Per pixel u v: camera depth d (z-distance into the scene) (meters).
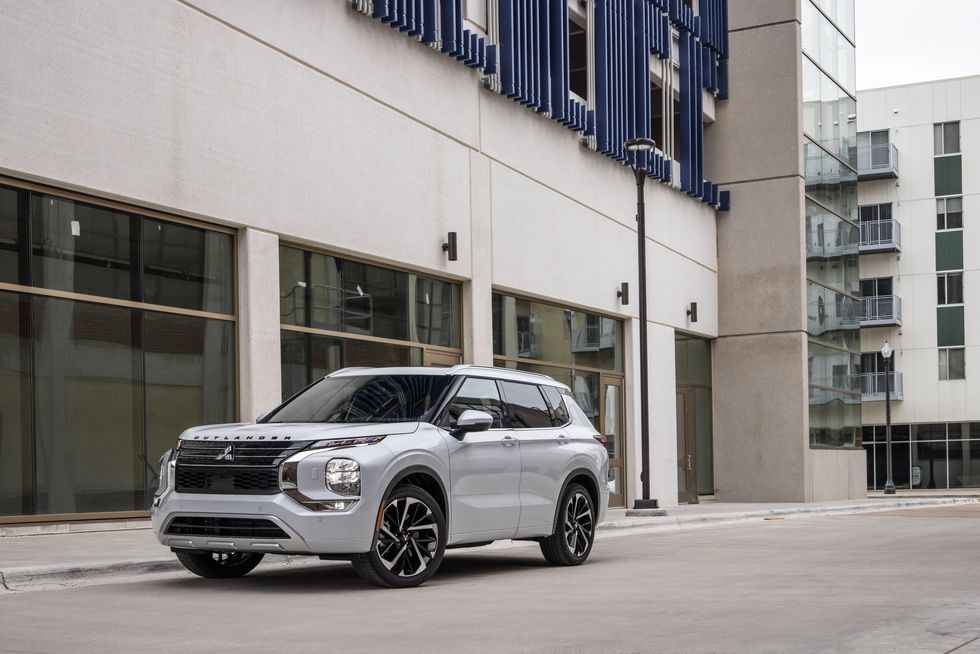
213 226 15.15
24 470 12.45
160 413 14.22
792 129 33.38
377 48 18.23
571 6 25.17
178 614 7.62
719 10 33.66
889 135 62.53
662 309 29.64
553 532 11.20
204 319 14.96
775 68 33.62
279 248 16.25
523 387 11.28
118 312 13.71
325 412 9.98
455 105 20.36
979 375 59.84
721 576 10.38
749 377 33.50
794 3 33.50
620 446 27.30
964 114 61.19
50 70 12.52
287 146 16.14
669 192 30.53
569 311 25.11
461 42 20.25
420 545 9.45
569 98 24.27
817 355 34.56
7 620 7.29
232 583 9.53
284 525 8.62
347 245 17.30
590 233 25.61
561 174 24.33
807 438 33.09
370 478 8.92
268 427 9.27
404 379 10.34
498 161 21.78
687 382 32.19
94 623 7.19
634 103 27.64
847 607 7.93
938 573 10.48
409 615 7.62
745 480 33.34
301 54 16.47
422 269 19.36
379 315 18.47
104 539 12.24
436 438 9.69
